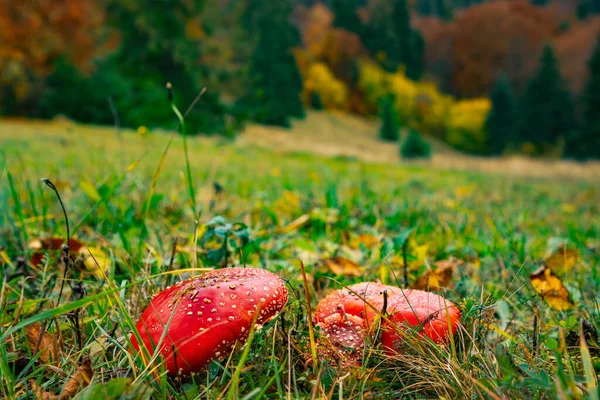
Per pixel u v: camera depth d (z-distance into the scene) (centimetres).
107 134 644
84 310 52
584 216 189
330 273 69
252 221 110
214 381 38
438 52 3275
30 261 67
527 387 36
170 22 989
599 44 1998
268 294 42
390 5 3131
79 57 1054
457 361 41
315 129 2089
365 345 42
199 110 989
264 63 1848
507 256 82
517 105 2564
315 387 34
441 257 81
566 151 2050
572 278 72
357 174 415
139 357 40
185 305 41
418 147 1215
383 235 97
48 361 41
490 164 936
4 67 916
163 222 96
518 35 3112
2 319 45
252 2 1833
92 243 76
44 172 177
